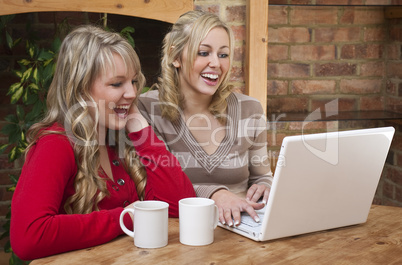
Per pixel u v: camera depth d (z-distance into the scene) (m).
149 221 1.21
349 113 3.02
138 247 1.23
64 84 1.40
